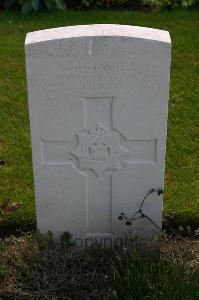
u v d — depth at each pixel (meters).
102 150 2.15
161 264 2.13
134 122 2.10
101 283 2.13
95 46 1.98
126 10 4.06
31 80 2.03
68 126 2.11
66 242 2.25
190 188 2.59
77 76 2.02
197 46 3.59
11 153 2.79
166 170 2.69
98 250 2.26
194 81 3.28
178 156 2.77
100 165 2.18
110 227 2.29
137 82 2.03
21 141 2.87
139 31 2.01
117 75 2.02
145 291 2.07
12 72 3.38
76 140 2.14
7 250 2.24
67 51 1.99
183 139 2.87
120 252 2.22
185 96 3.17
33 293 2.13
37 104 2.07
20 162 2.73
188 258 2.21
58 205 2.25
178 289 2.04
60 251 2.23
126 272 2.10
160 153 2.15
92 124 2.11
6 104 3.12
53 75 2.02
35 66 2.01
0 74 3.36
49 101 2.06
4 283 2.15
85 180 2.21
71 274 2.17
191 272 2.11
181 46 3.59
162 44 1.98
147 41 1.97
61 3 3.99
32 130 2.11
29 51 1.99
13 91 3.22
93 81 2.03
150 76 2.02
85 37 1.97
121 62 2.00
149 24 3.83
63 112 2.08
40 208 2.25
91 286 2.14
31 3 3.95
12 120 3.01
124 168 2.19
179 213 2.44
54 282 2.16
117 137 2.13
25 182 2.63
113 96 2.06
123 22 3.85
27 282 2.16
